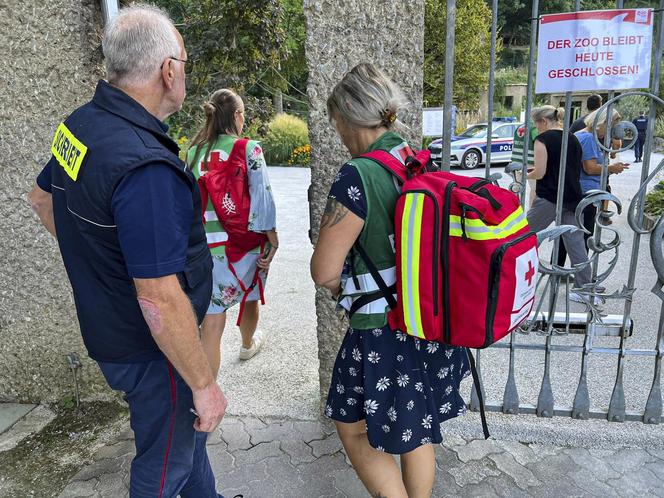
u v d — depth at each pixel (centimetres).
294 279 524
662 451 254
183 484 178
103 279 154
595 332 279
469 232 152
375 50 227
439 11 1619
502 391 303
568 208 411
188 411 172
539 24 224
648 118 227
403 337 171
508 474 242
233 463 254
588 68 222
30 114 268
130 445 270
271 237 284
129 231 138
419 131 235
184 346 147
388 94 170
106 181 139
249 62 919
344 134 179
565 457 253
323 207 247
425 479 181
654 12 213
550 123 437
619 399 261
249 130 1089
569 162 403
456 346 171
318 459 255
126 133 145
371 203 163
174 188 145
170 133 930
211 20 896
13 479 248
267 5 888
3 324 298
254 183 268
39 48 261
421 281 158
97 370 302
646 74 217
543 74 229
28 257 286
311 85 233
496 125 1641
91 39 264
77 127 152
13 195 278
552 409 269
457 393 187
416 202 156
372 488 185
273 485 239
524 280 157
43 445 272
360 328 172
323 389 272
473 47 1892
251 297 295
